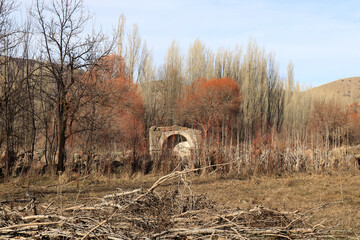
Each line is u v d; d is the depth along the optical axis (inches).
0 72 737.6
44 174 671.1
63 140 737.0
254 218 263.0
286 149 835.4
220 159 760.3
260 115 1947.6
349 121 1366.9
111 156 769.6
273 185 612.1
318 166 812.0
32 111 749.3
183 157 802.2
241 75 2166.6
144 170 773.9
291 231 245.8
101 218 229.6
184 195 290.4
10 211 261.1
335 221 318.3
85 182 611.5
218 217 255.0
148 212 240.8
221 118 1537.9
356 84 5511.8
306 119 2107.5
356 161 831.7
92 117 740.0
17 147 765.9
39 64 749.9
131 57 1759.4
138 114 1205.7
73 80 739.4
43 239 214.8
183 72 2050.9
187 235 222.7
